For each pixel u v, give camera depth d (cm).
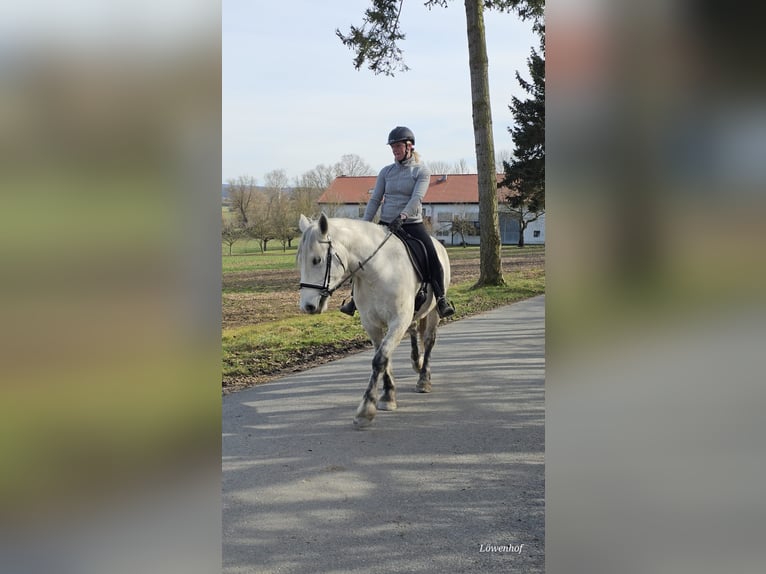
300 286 514
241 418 545
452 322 1116
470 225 3891
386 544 317
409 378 689
